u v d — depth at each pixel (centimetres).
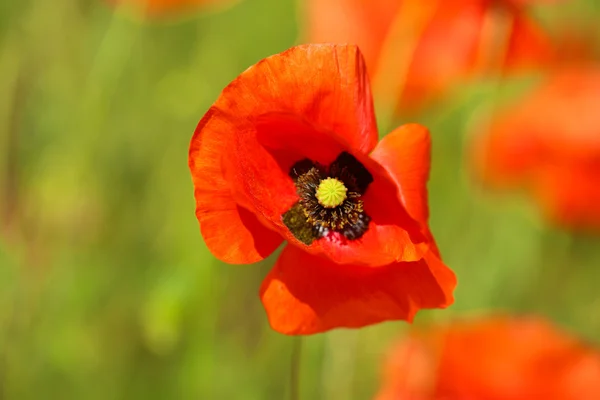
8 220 72
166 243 73
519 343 60
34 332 71
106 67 71
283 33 79
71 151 71
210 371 67
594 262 86
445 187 81
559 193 73
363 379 73
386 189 51
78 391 71
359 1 64
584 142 70
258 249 50
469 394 60
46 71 73
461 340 60
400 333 71
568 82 71
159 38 77
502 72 66
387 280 50
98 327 72
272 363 71
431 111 74
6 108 71
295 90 50
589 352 60
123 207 75
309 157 53
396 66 64
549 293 84
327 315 50
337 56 50
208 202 49
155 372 72
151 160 76
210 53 76
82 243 73
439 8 63
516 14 64
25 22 72
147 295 71
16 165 73
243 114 50
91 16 74
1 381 70
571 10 73
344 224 52
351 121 51
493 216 79
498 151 73
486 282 78
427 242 50
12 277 70
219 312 70
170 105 74
